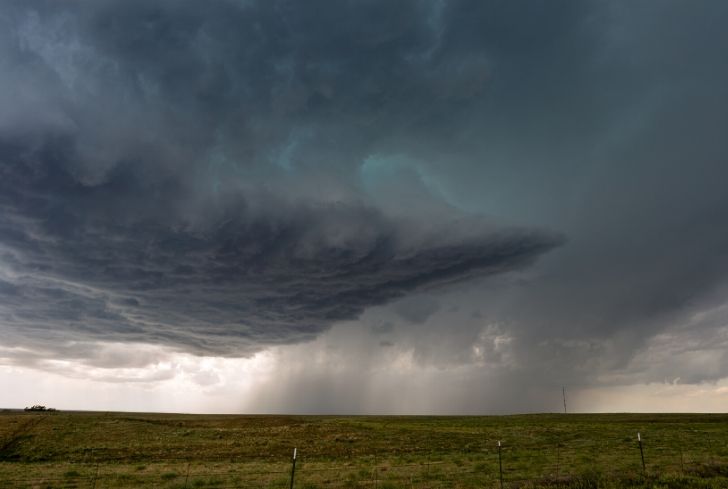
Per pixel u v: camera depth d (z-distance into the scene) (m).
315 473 39.41
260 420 114.00
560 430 78.19
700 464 33.41
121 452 61.31
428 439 71.38
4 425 79.69
